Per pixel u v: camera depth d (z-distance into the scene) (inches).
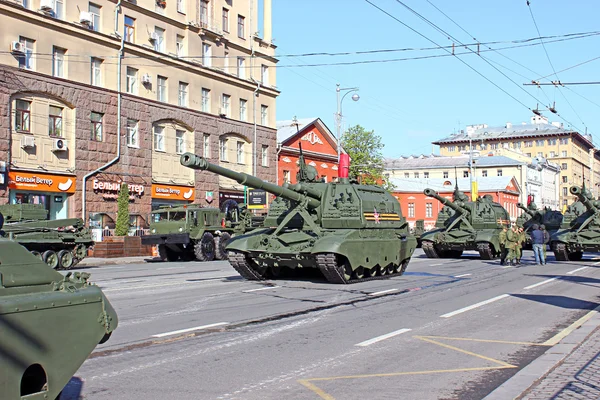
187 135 1603.1
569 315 469.7
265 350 337.4
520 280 751.1
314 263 682.2
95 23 1370.6
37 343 184.4
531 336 383.6
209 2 1670.8
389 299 555.8
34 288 194.7
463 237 1198.9
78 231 1024.9
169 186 1536.7
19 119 1212.5
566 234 1146.0
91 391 255.0
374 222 741.9
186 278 771.4
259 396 250.2
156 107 1499.8
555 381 265.9
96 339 207.9
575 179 4296.3
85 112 1325.0
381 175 2463.1
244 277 739.4
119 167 1403.8
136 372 286.7
